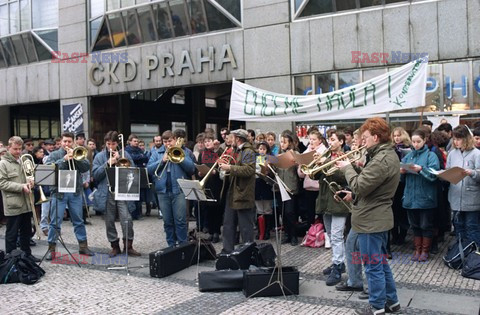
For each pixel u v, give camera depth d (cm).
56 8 1684
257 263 613
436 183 649
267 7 1259
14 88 1800
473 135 665
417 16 1079
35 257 724
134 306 512
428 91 1081
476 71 1031
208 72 1367
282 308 494
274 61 1255
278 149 892
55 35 1694
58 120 2269
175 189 725
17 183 681
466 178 616
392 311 471
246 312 485
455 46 1045
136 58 1502
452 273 603
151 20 1466
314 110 823
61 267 685
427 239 657
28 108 2111
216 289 557
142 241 855
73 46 1642
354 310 484
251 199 655
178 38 1424
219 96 2361
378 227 442
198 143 959
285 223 805
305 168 545
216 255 712
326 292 544
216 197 817
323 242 768
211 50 1352
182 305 511
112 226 742
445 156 746
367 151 466
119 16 1534
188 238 757
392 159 442
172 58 1426
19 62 1802
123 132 1788
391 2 1112
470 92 1039
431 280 576
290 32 1232
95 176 740
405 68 747
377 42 1124
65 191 681
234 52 1317
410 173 653
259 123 1257
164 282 601
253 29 1284
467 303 494
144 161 1105
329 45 1183
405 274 603
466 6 1031
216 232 850
